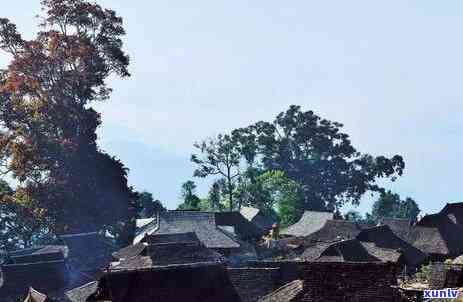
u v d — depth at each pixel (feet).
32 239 379.55
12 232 363.56
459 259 175.42
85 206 294.25
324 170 597.52
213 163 522.47
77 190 292.61
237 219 388.37
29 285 219.00
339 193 604.08
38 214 297.12
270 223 434.71
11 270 221.25
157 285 126.62
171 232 289.74
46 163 294.25
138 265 187.21
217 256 198.90
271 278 156.15
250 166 551.18
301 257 250.16
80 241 270.46
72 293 188.44
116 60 318.24
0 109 302.25
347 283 104.32
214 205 529.45
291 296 104.63
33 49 307.17
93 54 309.22
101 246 273.54
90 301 126.93
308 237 323.37
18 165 292.20
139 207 339.36
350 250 242.78
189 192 524.11
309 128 592.19
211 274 132.05
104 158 312.29
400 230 328.29
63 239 270.46
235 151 540.93
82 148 299.79
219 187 531.50
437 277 161.89
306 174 593.01
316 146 592.60
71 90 310.24
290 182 489.26
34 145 293.84
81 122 306.96
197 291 128.67
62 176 295.69
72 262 257.75
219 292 130.41
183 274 129.90
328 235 321.52
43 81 309.42
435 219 326.03
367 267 105.81
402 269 256.73
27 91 303.68
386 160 600.80
